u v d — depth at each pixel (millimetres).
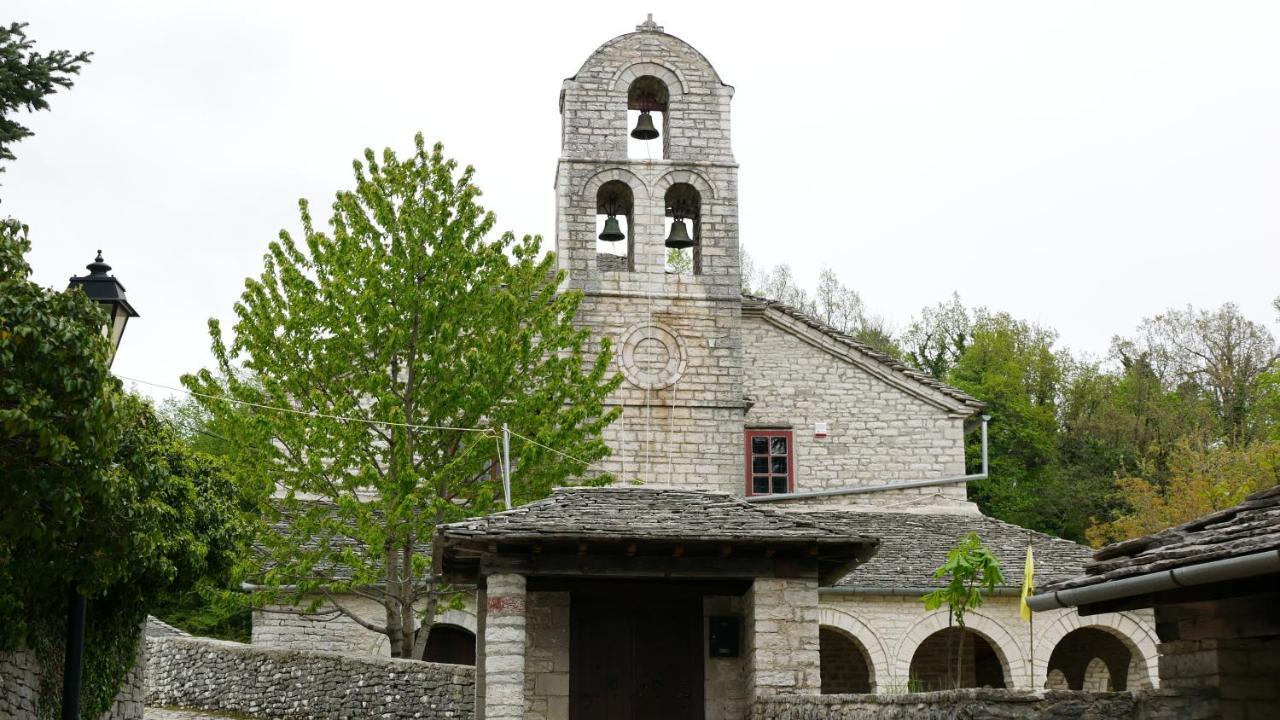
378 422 25031
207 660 27156
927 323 58469
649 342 29500
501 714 16609
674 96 30500
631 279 29656
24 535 12922
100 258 13602
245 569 25125
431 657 28984
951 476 32281
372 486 26844
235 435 25141
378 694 24547
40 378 12031
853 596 26922
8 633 14125
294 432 24672
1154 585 10188
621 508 17844
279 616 28141
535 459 24562
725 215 30203
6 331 11828
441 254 25344
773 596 17359
